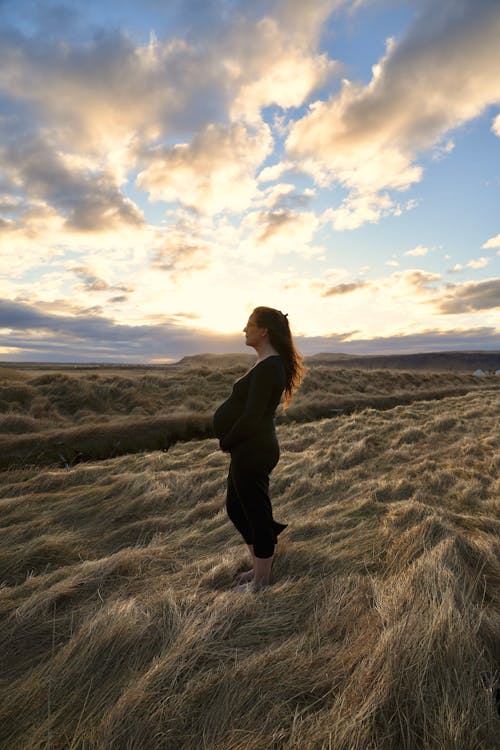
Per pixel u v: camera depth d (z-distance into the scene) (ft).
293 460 20.54
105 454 25.39
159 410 37.99
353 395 52.42
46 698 5.46
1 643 6.88
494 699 4.72
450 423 28.78
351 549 9.64
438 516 10.20
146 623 6.70
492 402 42.96
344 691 4.91
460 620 5.75
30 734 4.93
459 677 4.99
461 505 13.24
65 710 5.24
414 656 5.23
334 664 5.54
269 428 8.48
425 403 45.60
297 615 7.01
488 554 8.70
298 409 40.32
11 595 8.53
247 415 7.96
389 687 4.83
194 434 29.25
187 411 36.81
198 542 11.39
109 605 7.30
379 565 8.65
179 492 15.89
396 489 14.80
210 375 49.34
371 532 10.46
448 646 5.30
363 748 4.20
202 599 7.64
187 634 6.31
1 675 6.18
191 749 4.45
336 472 18.11
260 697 5.02
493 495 14.19
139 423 28.43
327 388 54.85
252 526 8.32
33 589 8.78
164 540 11.69
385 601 6.77
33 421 29.71
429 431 26.99
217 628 6.51
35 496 16.15
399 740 4.39
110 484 17.58
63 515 14.12
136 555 9.79
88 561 9.89
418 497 13.52
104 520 13.70
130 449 26.45
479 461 18.92
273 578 8.69
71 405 36.32
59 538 11.76
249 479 8.29
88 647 6.17
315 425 30.86
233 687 5.17
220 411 9.04
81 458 24.30
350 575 8.11
